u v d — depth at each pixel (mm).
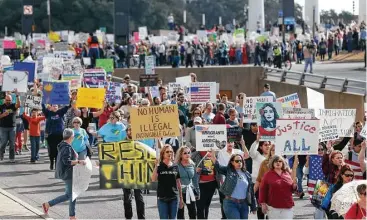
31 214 30781
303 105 70938
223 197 28359
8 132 46375
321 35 106312
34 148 46156
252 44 99062
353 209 22000
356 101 63219
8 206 32469
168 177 26578
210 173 28469
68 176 29969
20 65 56062
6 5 194500
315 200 26844
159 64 100562
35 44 95125
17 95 47281
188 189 27469
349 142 36656
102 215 31484
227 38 108562
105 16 187875
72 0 187500
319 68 92375
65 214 31719
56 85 44906
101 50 92500
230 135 30312
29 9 124125
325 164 26984
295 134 26859
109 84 52906
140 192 29281
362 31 99812
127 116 44625
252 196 26234
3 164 45781
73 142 34344
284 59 94375
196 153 28766
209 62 98812
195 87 49656
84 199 35125
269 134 31188
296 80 74500
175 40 110000
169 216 26781
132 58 97562
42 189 37438
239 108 45125
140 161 28609
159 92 52219
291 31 111938
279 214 24984
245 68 80188
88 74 58812
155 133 28312
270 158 26453
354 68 90062
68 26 187375
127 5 96688
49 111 42594
